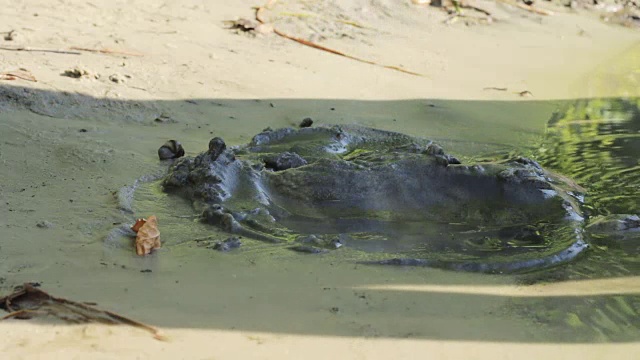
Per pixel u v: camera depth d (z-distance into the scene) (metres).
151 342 6.02
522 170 8.95
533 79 15.16
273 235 8.10
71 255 7.39
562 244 8.02
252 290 6.92
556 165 10.48
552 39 18.16
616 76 15.51
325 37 16.14
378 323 6.47
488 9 19.64
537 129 12.27
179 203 8.84
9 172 9.26
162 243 7.81
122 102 11.82
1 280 6.84
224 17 16.28
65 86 11.86
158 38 14.53
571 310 6.83
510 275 7.47
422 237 8.23
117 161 9.83
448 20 18.55
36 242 7.59
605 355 6.15
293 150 10.06
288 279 7.17
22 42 13.37
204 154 9.23
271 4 17.39
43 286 6.77
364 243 8.06
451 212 8.70
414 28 17.73
